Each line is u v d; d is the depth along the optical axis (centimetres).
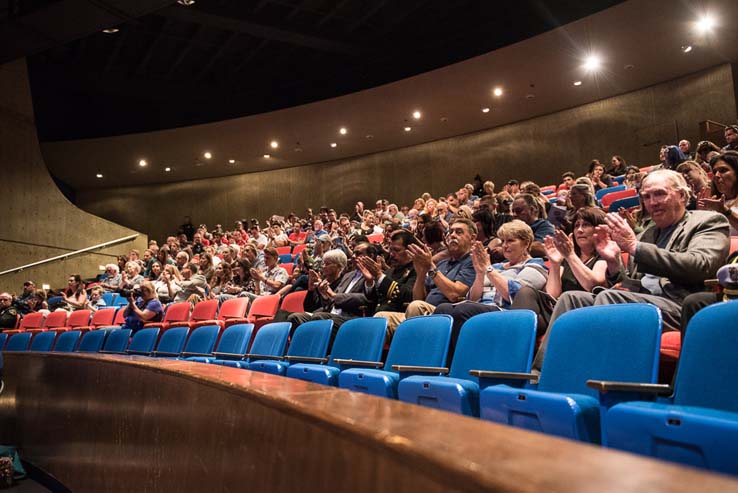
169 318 457
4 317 659
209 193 1376
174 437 126
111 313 548
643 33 770
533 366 170
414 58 922
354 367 217
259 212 1334
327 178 1284
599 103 980
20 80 940
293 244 852
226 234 1007
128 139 1155
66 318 612
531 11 798
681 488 24
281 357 257
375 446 46
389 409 56
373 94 978
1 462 249
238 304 416
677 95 896
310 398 69
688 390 106
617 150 954
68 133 1158
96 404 196
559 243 207
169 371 134
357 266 325
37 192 955
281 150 1223
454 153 1143
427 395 155
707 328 106
